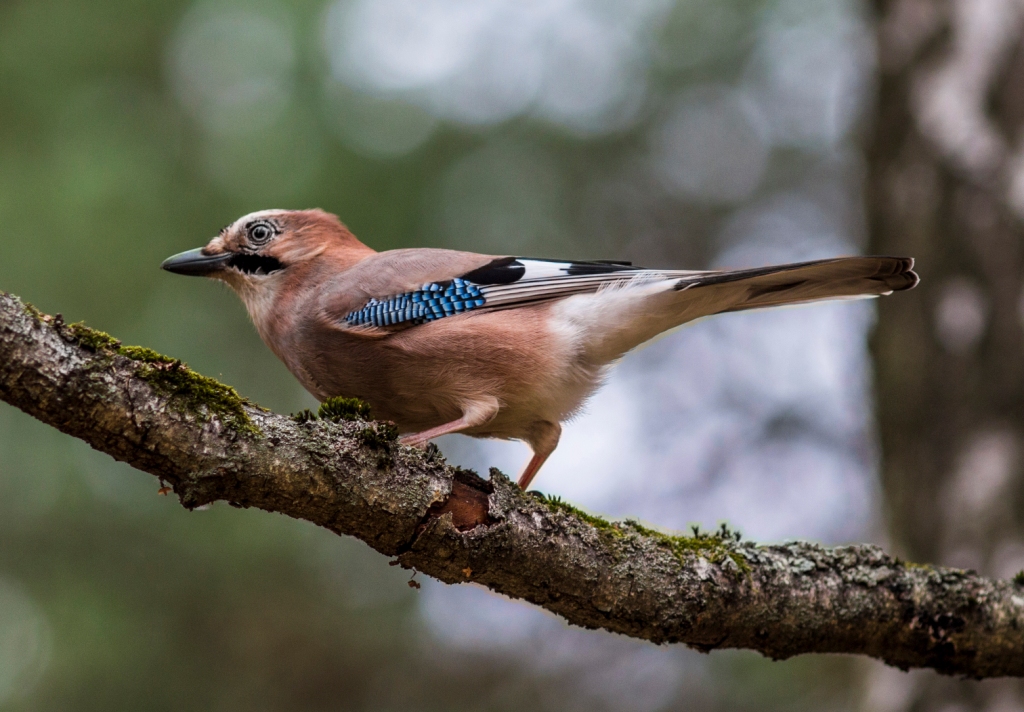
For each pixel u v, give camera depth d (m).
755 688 12.57
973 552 7.70
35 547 11.40
